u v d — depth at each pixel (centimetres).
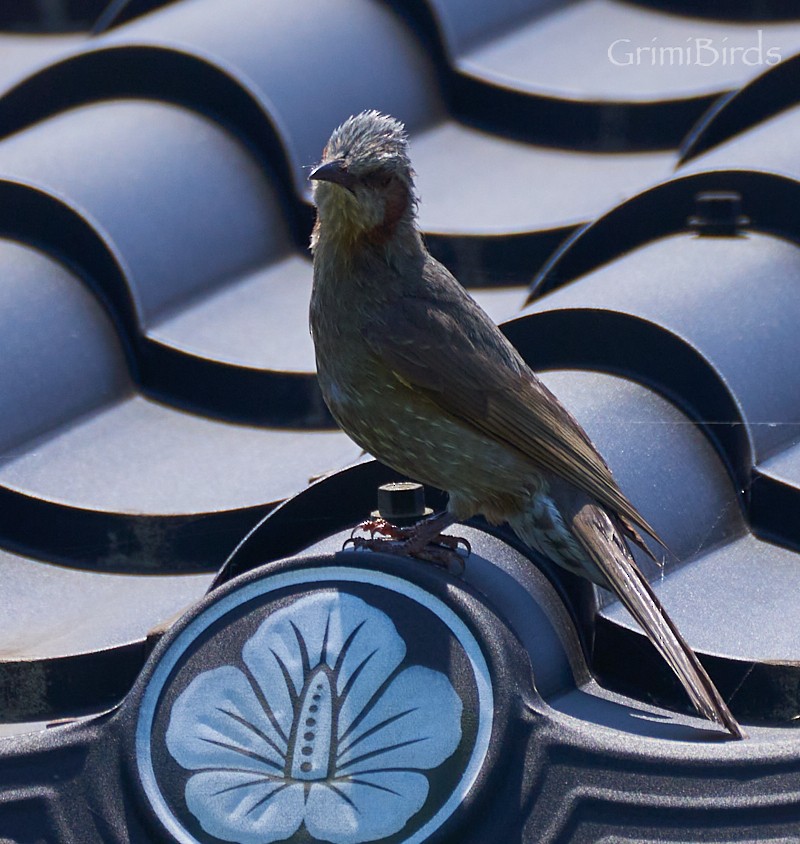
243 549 845
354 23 1481
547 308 1002
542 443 855
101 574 1012
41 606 976
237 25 1438
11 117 1475
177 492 1045
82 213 1194
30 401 1111
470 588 729
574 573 859
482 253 1300
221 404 1152
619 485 902
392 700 694
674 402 969
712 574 900
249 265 1284
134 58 1402
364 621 719
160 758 697
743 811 653
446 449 869
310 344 1179
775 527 935
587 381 980
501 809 666
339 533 865
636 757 667
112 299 1196
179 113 1369
